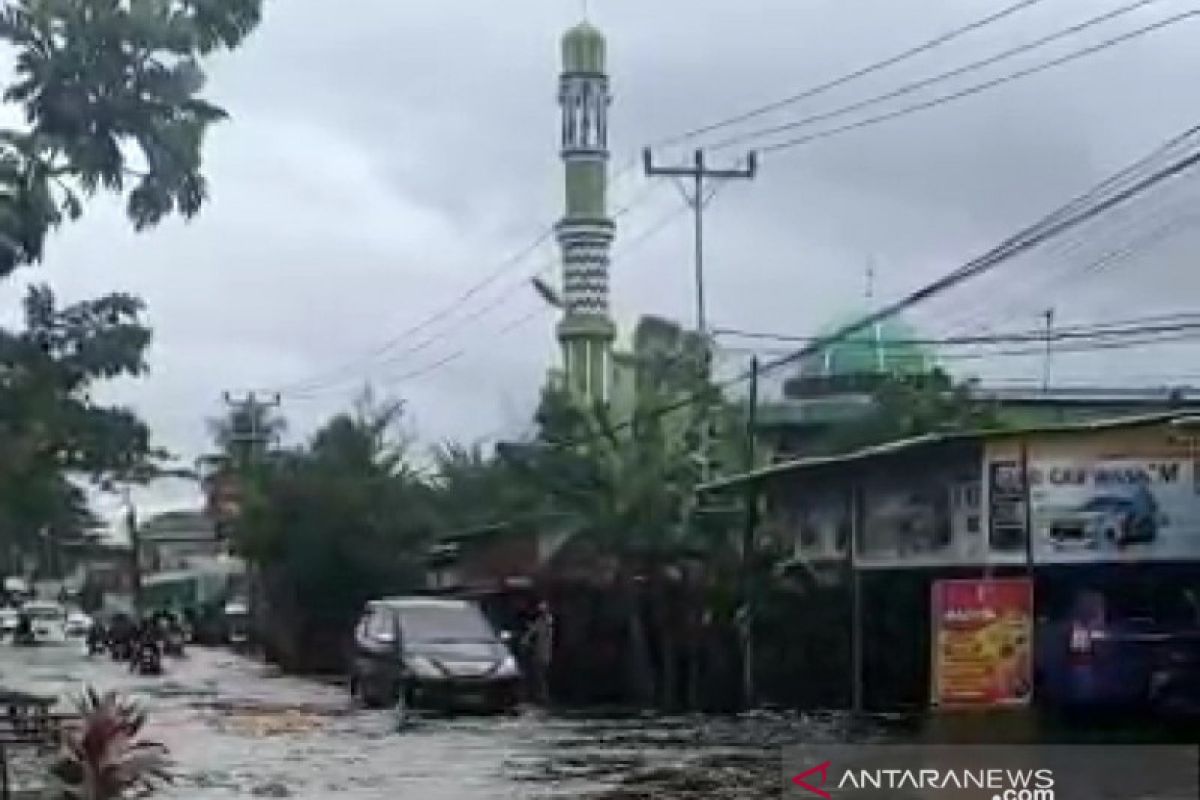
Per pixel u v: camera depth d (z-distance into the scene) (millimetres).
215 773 18438
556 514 32344
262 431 70812
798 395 37156
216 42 13469
